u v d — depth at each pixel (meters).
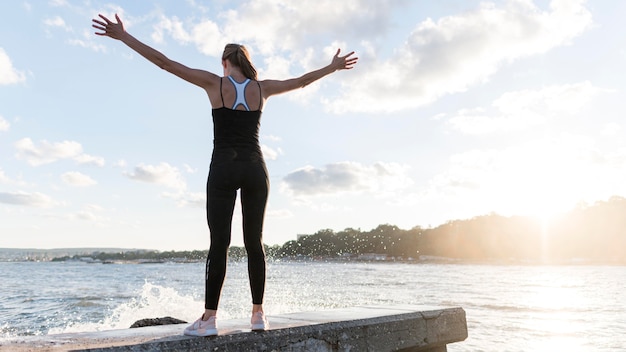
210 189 3.42
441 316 4.90
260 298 3.67
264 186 3.52
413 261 163.62
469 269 99.12
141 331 3.70
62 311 17.86
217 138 3.47
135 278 53.12
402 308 5.03
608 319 15.46
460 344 10.96
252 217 3.54
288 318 4.31
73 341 3.21
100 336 3.43
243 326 3.92
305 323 4.00
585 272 79.00
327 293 26.33
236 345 3.40
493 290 31.31
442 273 72.00
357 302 20.84
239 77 3.57
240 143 3.44
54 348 2.94
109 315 16.42
